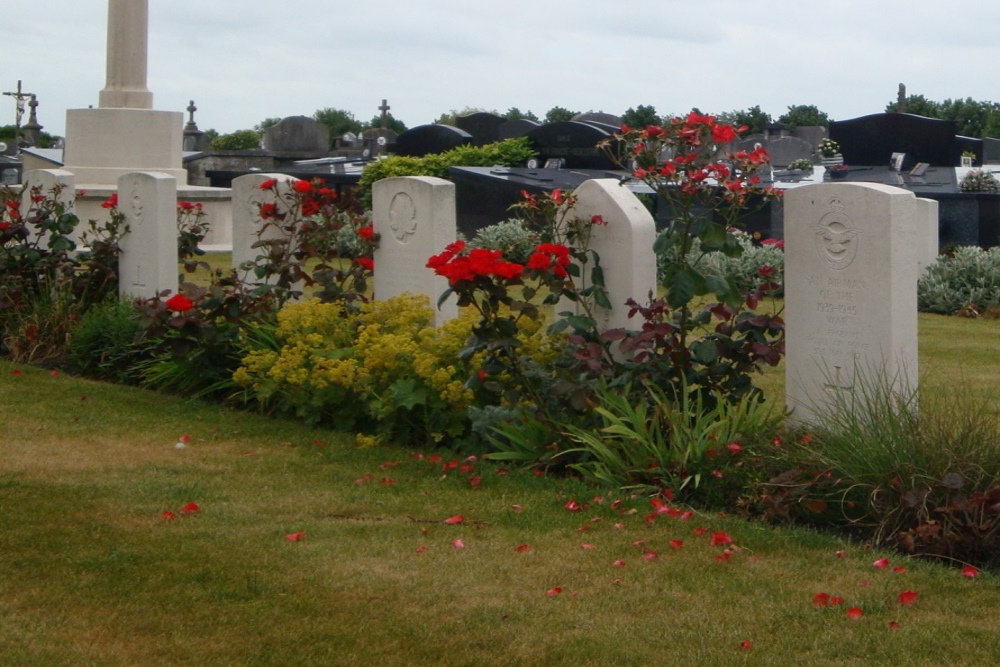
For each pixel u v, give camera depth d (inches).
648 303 280.4
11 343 402.3
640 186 699.4
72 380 365.1
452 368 272.8
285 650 159.2
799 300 256.1
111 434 292.0
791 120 1596.9
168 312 337.1
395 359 283.0
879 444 209.8
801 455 220.2
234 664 155.1
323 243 368.8
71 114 674.2
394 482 246.2
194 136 1400.1
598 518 218.2
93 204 650.2
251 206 422.0
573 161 876.0
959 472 200.8
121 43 679.1
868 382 241.3
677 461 232.2
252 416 314.5
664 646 160.7
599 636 163.9
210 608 173.9
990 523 193.5
